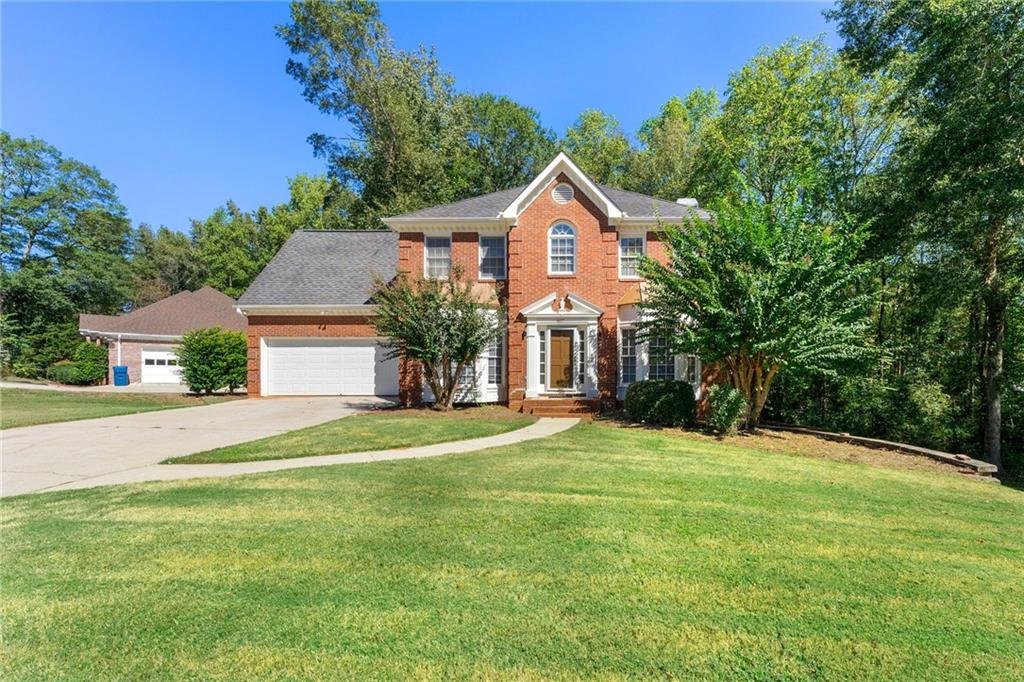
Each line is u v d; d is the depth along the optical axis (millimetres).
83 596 3871
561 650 3240
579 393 16375
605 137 38344
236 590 3975
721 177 24578
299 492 6688
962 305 15148
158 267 50156
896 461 10445
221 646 3244
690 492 7008
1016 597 4203
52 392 22359
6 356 29875
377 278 15391
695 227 13023
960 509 6957
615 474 7887
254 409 15953
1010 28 12000
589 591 4027
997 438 14633
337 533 5180
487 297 16875
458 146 35031
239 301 19531
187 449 9602
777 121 22297
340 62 32625
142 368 28078
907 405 15047
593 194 16734
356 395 19906
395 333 14891
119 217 39625
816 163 20203
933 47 13805
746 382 12781
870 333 16156
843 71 19844
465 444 10383
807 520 6023
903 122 17844
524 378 16688
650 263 13117
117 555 4621
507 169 39344
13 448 9727
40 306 33188
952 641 3510
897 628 3646
